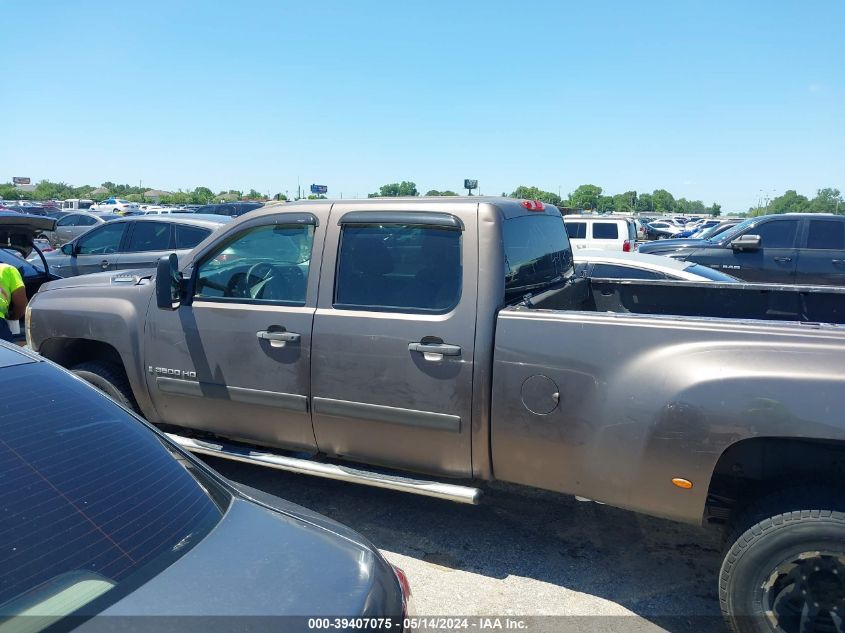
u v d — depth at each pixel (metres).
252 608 1.56
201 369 3.99
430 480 3.82
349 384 3.55
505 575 3.48
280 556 1.78
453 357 3.28
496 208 3.41
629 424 2.91
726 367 2.74
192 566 1.68
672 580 3.46
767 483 2.87
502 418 3.22
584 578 3.46
